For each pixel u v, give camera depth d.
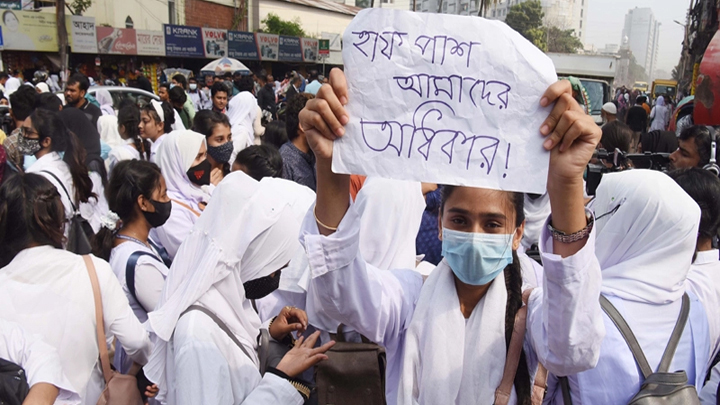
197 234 2.08
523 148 1.35
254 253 2.13
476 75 1.36
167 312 1.94
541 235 1.44
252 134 8.38
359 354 2.12
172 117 7.50
